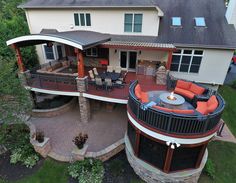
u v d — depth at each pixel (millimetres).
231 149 10852
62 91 12102
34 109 13602
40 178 8750
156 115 7383
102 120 13195
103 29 15648
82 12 15336
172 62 15172
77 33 13594
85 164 9172
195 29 14484
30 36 10914
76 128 12289
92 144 10781
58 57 18125
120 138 11305
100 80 11812
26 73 12867
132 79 13891
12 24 16375
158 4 16828
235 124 13469
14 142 10148
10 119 9461
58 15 16016
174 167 8344
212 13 15391
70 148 10477
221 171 9477
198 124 7051
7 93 9289
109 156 9945
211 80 15180
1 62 9273
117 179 8859
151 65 15008
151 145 8289
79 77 11453
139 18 14461
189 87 11289
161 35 14719
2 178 8703
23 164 9430
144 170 8648
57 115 13742
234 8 13812
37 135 9688
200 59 14539
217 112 7258
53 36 10438
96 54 16422
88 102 12430
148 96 10492
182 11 15859
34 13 16422
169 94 9969
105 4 14312
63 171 9125
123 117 13602
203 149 7938
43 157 9875
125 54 15734
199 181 8938
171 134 7312
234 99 17125
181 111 7555
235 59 27484
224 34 13945
